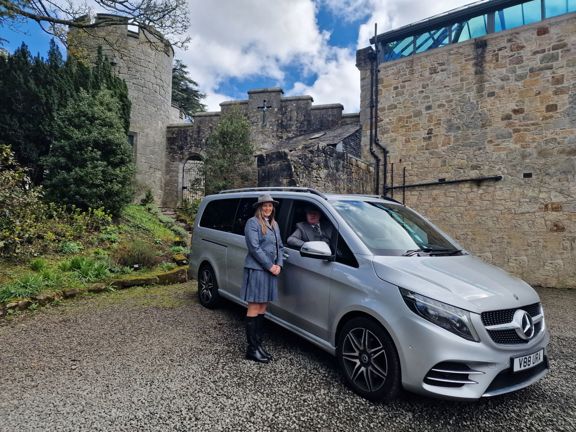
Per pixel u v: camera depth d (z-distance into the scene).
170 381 3.01
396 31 11.12
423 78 10.73
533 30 9.13
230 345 3.86
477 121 9.85
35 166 9.08
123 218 10.08
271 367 3.33
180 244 9.48
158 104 16.16
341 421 2.50
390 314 2.65
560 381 3.27
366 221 3.54
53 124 8.91
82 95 9.38
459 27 10.34
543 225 8.92
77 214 8.13
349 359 2.95
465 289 2.64
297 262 3.53
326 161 8.80
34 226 6.78
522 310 2.68
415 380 2.49
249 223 3.43
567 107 8.70
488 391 2.45
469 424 2.52
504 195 9.44
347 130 12.45
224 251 4.75
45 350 3.62
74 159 8.64
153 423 2.40
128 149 9.61
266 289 3.40
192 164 18.58
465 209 9.93
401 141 11.05
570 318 5.81
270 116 15.91
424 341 2.46
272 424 2.44
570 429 2.50
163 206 16.38
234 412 2.57
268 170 8.13
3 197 6.03
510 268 9.27
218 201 5.25
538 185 9.02
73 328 4.29
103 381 2.98
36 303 5.01
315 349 3.79
